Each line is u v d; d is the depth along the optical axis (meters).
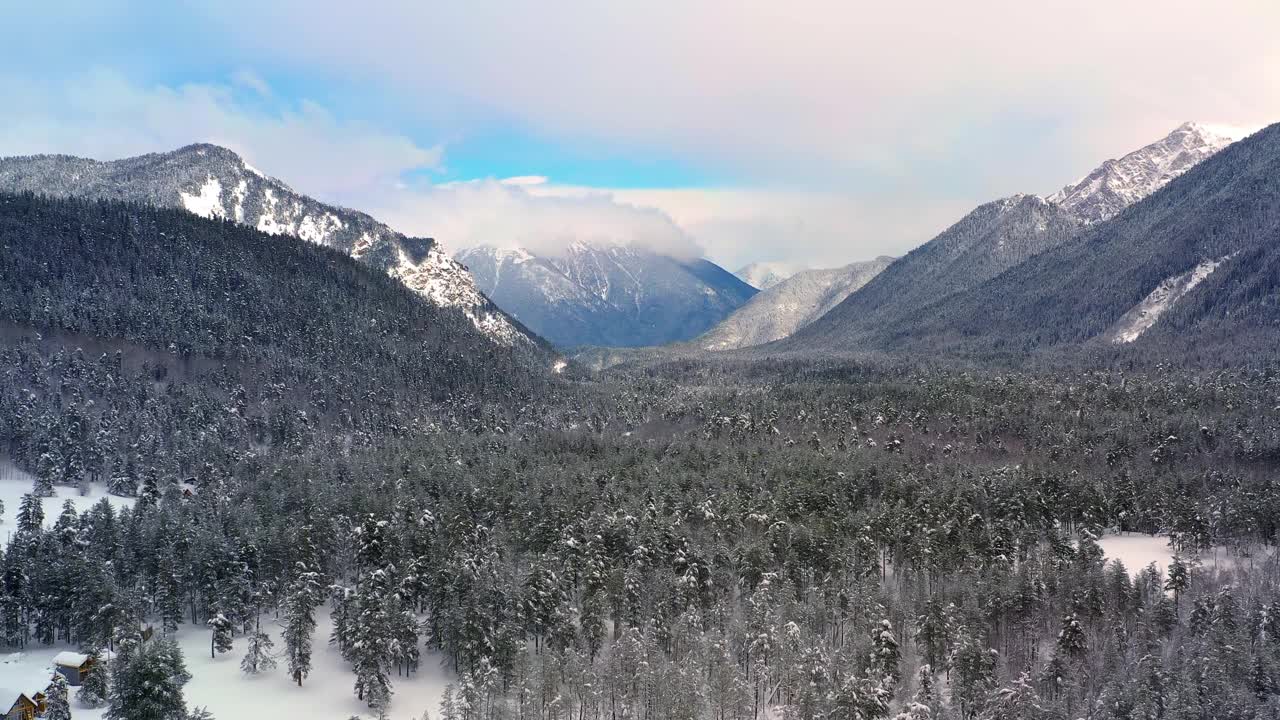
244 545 152.00
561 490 182.12
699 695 103.38
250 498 185.62
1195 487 198.50
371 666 117.31
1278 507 176.38
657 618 124.25
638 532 151.88
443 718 110.31
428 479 198.88
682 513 169.88
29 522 171.12
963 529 159.50
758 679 114.56
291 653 125.12
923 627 123.06
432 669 130.12
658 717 103.94
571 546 146.00
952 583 138.25
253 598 144.25
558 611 126.38
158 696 95.94
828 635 131.62
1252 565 155.25
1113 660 115.69
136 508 181.75
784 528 156.25
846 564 146.75
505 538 158.25
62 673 120.00
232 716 113.12
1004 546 154.62
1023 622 129.50
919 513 166.88
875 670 112.06
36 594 134.75
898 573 157.12
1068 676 114.25
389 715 115.12
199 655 133.62
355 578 156.62
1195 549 173.12
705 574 138.88
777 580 138.12
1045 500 183.00
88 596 128.75
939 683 121.06
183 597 145.12
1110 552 179.50
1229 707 101.31
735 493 178.00
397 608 129.12
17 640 134.50
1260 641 120.06
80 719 109.38
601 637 127.00
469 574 131.25
